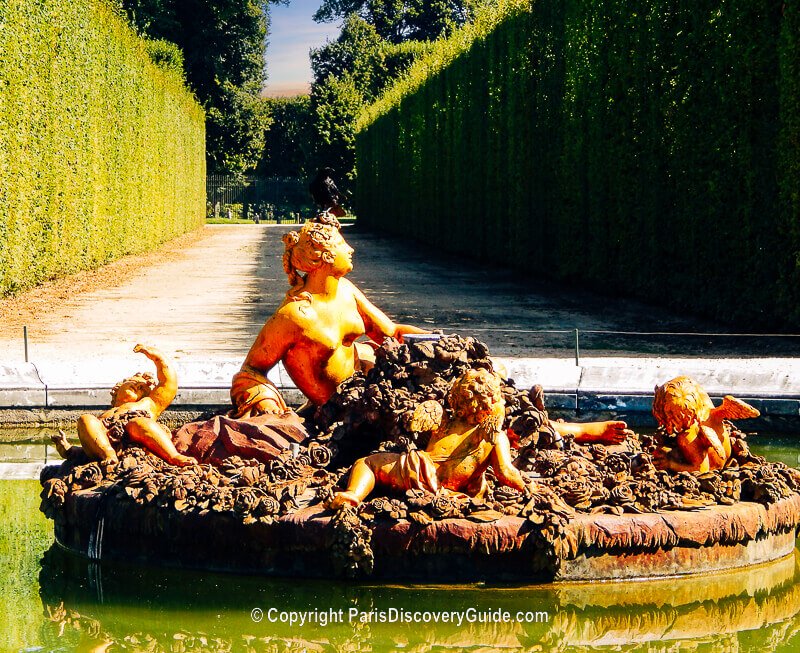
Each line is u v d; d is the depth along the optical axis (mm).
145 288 21312
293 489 4680
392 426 5312
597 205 19609
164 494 4773
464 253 31188
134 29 31016
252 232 48094
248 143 63875
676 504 4742
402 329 6176
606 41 19078
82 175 22922
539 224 23609
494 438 4754
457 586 4465
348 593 4457
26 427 9062
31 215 18625
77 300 18453
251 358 5961
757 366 10289
